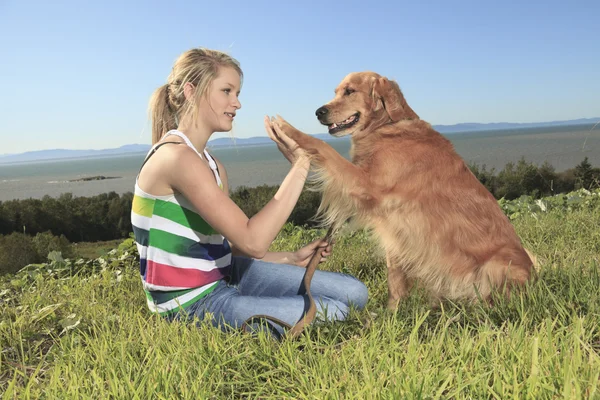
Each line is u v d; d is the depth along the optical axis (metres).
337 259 4.48
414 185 3.40
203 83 2.56
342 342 2.38
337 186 3.38
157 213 2.47
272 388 1.99
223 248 2.71
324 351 2.31
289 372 2.10
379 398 1.73
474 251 3.29
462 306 2.74
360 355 2.05
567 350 1.91
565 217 6.01
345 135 3.90
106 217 44.94
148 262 2.54
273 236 2.51
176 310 2.58
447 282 3.37
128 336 2.53
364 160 3.60
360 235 5.75
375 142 3.62
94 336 2.63
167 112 2.73
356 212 3.45
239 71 2.73
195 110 2.58
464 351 2.06
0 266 15.81
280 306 2.55
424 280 3.44
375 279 4.00
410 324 2.62
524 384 1.73
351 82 3.85
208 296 2.61
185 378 1.95
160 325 2.48
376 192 3.41
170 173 2.38
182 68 2.60
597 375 1.62
